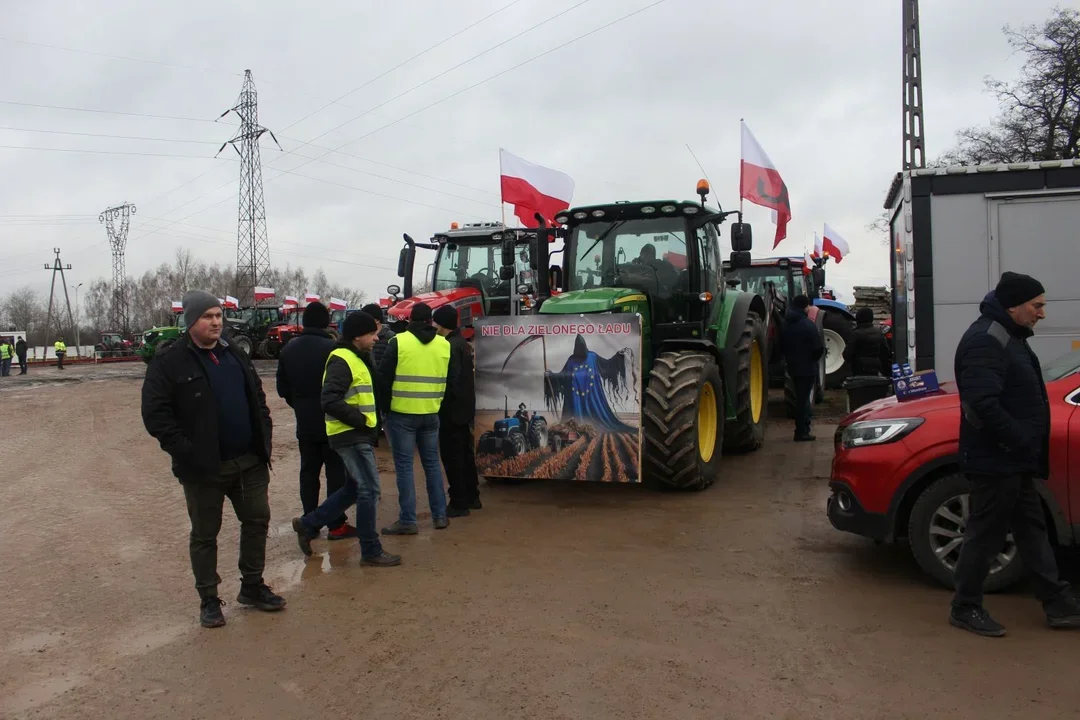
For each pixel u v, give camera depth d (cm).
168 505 704
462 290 1073
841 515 476
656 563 507
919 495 457
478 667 363
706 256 812
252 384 434
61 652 390
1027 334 388
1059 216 647
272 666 370
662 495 693
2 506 702
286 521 652
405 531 590
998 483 379
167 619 433
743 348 838
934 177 673
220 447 417
